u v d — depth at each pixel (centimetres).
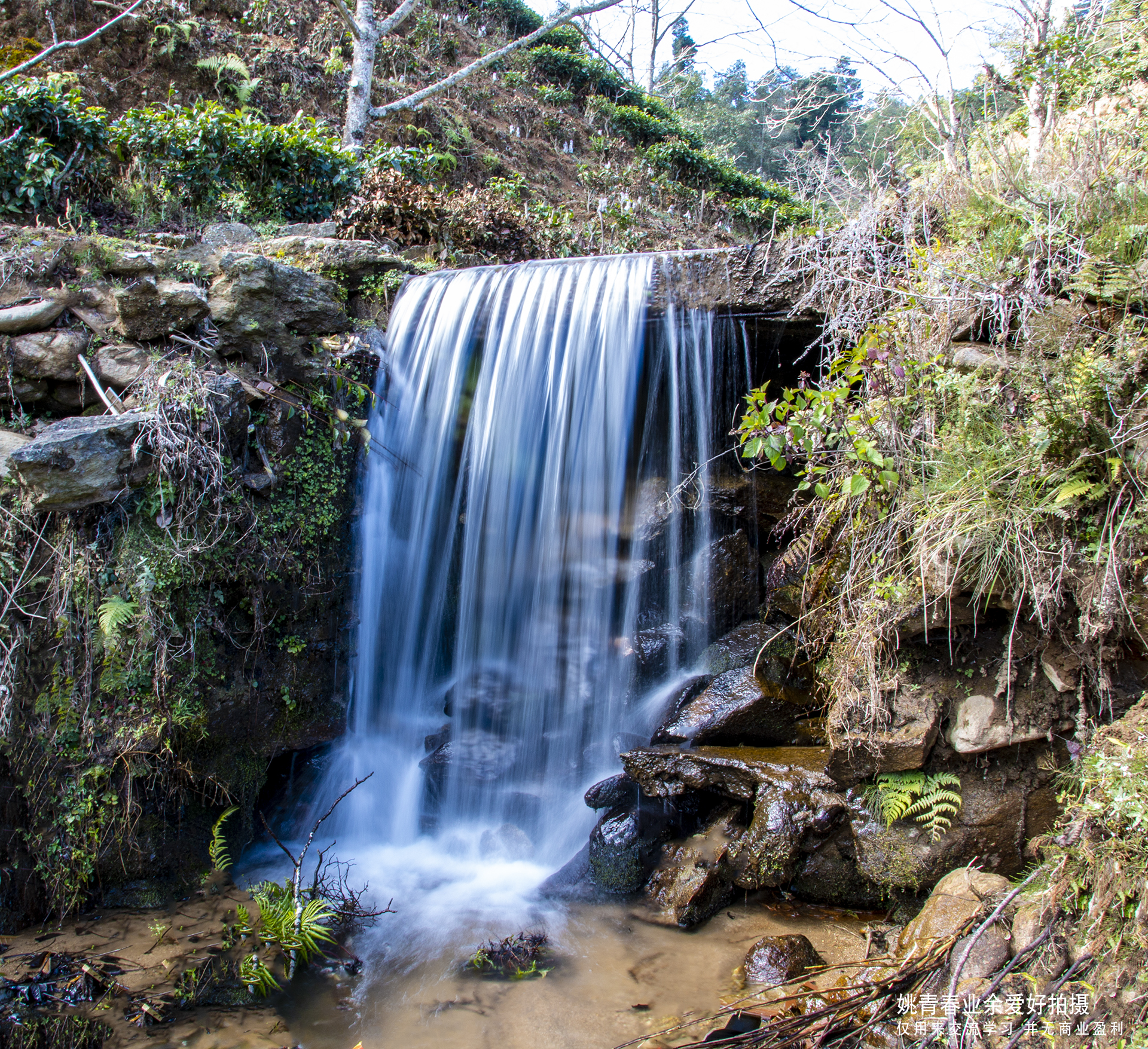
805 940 358
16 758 389
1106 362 314
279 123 1201
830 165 609
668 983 349
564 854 478
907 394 377
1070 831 276
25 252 467
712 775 420
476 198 927
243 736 471
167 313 479
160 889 423
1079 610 328
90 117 718
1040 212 380
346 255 614
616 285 521
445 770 522
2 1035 321
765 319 478
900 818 370
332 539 525
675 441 516
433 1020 334
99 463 400
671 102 2661
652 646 520
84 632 405
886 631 366
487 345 564
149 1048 316
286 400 503
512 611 558
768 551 536
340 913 407
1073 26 716
